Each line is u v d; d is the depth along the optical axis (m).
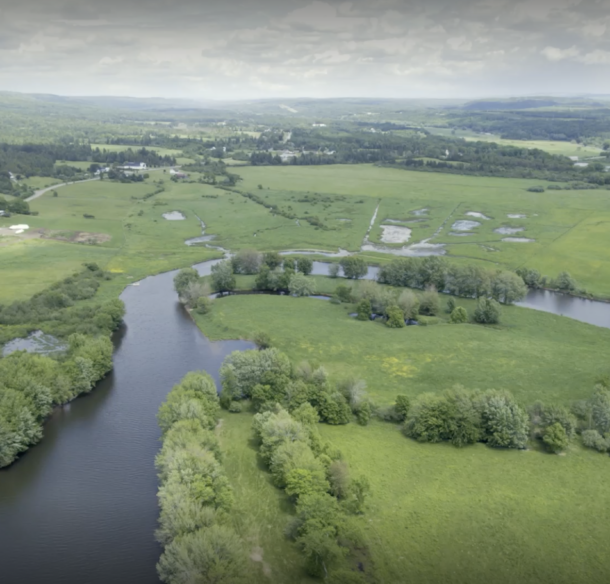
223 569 82.06
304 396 131.25
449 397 127.62
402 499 104.69
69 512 104.62
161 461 107.25
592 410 127.31
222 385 141.12
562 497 105.75
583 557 92.12
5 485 112.00
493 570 89.81
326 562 88.50
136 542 97.69
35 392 131.62
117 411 139.50
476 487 108.31
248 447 120.31
